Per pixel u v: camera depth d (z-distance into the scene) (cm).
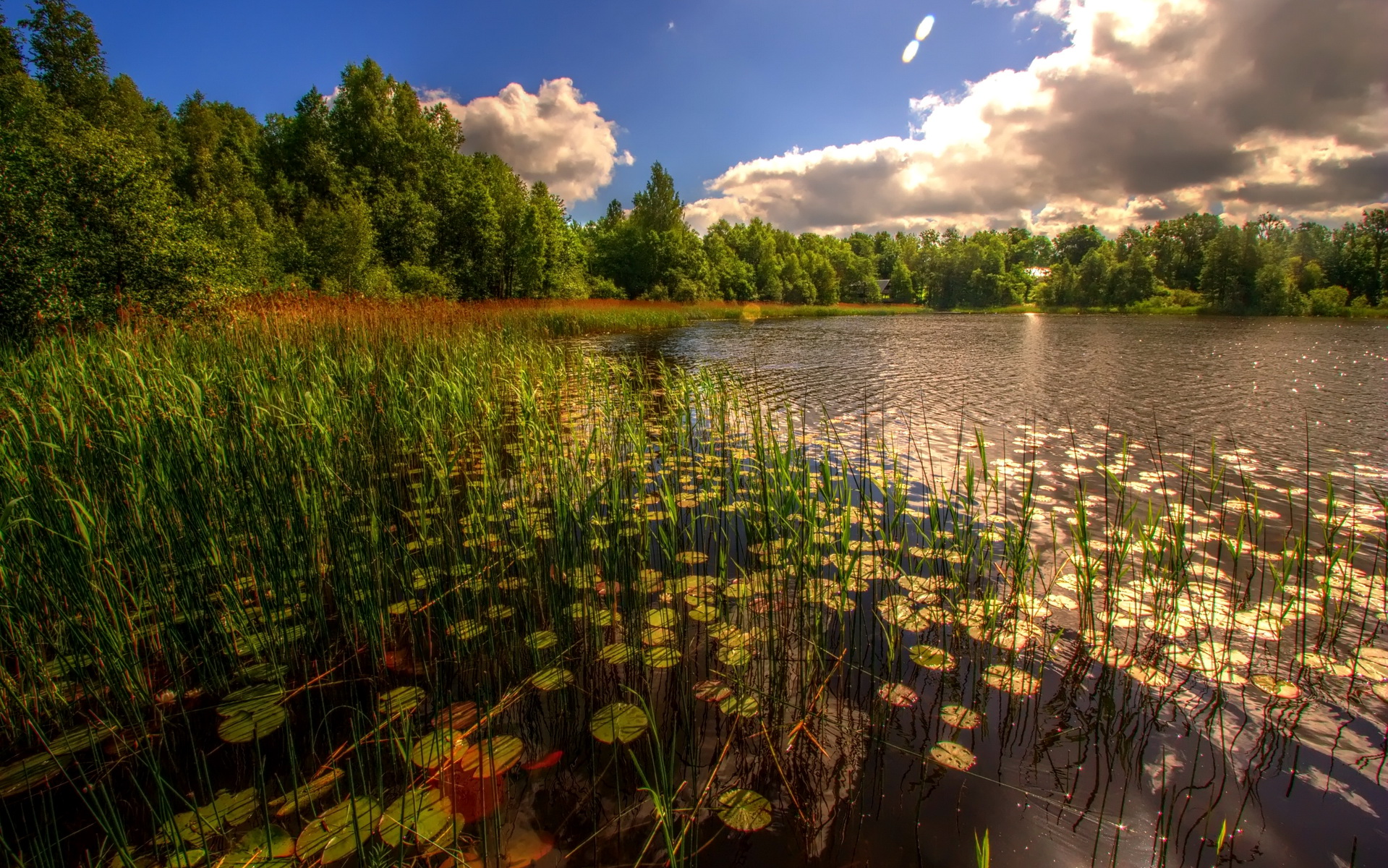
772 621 252
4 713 206
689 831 159
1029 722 199
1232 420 633
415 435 464
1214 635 246
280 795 174
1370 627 249
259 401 372
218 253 885
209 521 285
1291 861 145
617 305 2947
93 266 733
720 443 524
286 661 244
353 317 993
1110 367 1098
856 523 359
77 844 160
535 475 392
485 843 155
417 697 216
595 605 272
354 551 284
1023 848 150
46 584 238
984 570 283
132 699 212
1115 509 380
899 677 224
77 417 298
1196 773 175
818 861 148
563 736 197
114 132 816
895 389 850
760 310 3903
